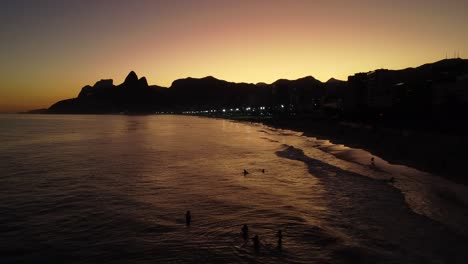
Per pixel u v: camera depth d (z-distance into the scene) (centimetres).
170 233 2528
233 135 12300
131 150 7775
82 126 19488
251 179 4372
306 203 3209
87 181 4341
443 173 4216
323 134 11388
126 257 2167
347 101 18762
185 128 17100
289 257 2105
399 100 12462
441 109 9362
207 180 4347
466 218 2638
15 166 5594
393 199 3181
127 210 3089
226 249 2245
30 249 2295
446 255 2025
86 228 2655
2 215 2977
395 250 2106
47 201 3416
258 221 2752
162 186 4028
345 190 3594
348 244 2223
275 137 11188
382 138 8075
